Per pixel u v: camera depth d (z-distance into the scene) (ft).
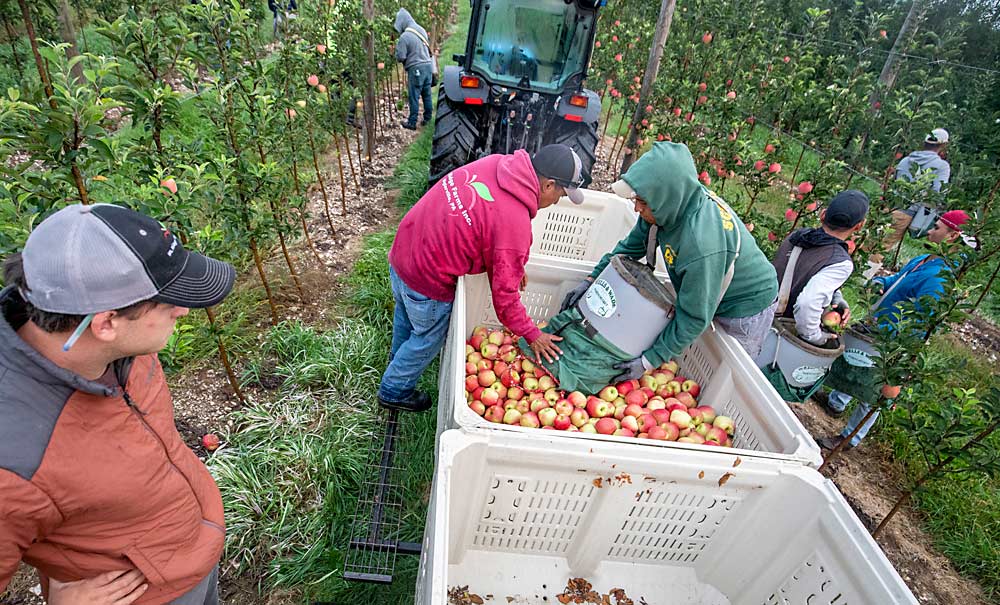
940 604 10.09
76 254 3.36
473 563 7.50
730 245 7.63
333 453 9.98
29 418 3.43
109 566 4.38
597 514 6.98
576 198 8.62
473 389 9.06
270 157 13.43
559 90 19.07
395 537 8.84
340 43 21.07
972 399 8.93
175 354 9.46
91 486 3.79
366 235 18.28
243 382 11.49
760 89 25.90
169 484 4.56
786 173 31.07
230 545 8.44
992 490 12.12
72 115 6.67
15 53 18.92
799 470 6.48
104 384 4.02
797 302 9.85
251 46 12.77
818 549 6.27
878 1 47.06
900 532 11.32
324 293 14.87
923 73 25.93
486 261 8.65
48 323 3.42
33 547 4.00
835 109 20.79
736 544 7.25
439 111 19.22
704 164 17.54
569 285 10.82
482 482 6.48
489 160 8.80
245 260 14.53
